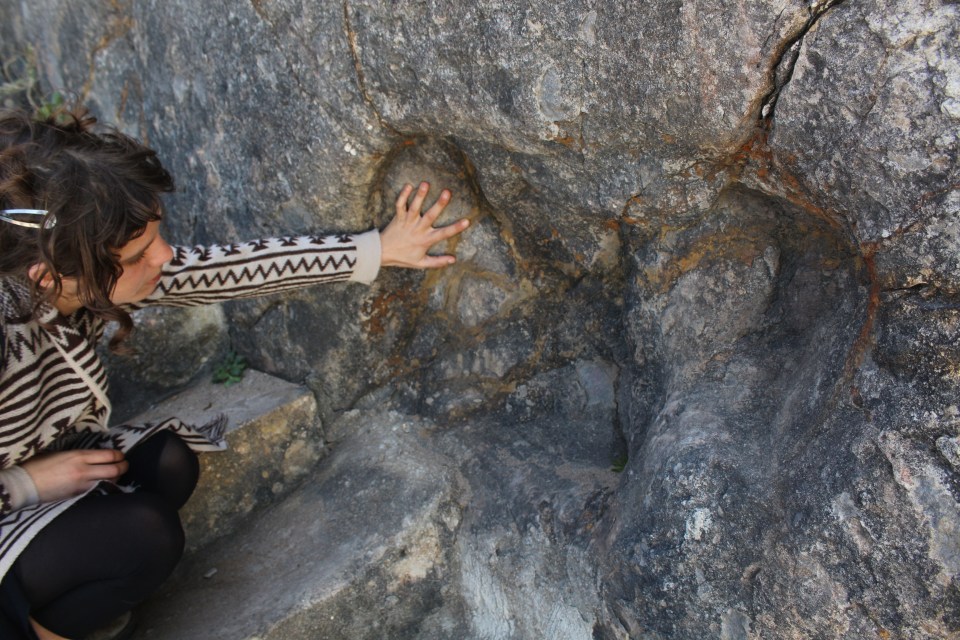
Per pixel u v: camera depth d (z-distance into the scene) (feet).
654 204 4.87
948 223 3.48
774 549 4.17
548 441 6.40
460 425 6.74
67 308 4.76
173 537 5.05
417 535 6.05
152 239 4.57
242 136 6.38
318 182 5.93
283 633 5.57
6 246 4.10
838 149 3.79
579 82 4.48
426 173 5.82
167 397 7.38
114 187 4.12
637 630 4.84
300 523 6.44
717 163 4.53
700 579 4.43
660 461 4.75
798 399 4.44
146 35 7.20
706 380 5.03
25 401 4.48
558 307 6.37
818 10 3.67
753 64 3.88
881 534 3.77
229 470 6.51
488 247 6.15
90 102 8.54
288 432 6.78
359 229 6.10
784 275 4.91
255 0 5.72
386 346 6.72
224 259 5.57
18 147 4.00
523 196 5.65
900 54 3.47
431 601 6.16
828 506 3.93
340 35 5.25
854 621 3.91
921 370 3.68
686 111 4.21
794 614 4.09
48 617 4.78
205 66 6.48
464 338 6.62
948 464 3.60
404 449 6.68
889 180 3.63
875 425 3.81
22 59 9.59
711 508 4.41
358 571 5.82
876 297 3.90
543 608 5.51
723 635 4.40
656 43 4.09
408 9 4.84
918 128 3.48
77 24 8.24
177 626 5.68
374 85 5.26
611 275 5.92
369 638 6.00
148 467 5.58
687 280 5.19
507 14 4.49
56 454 5.01
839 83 3.67
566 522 5.52
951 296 3.58
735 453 4.49
